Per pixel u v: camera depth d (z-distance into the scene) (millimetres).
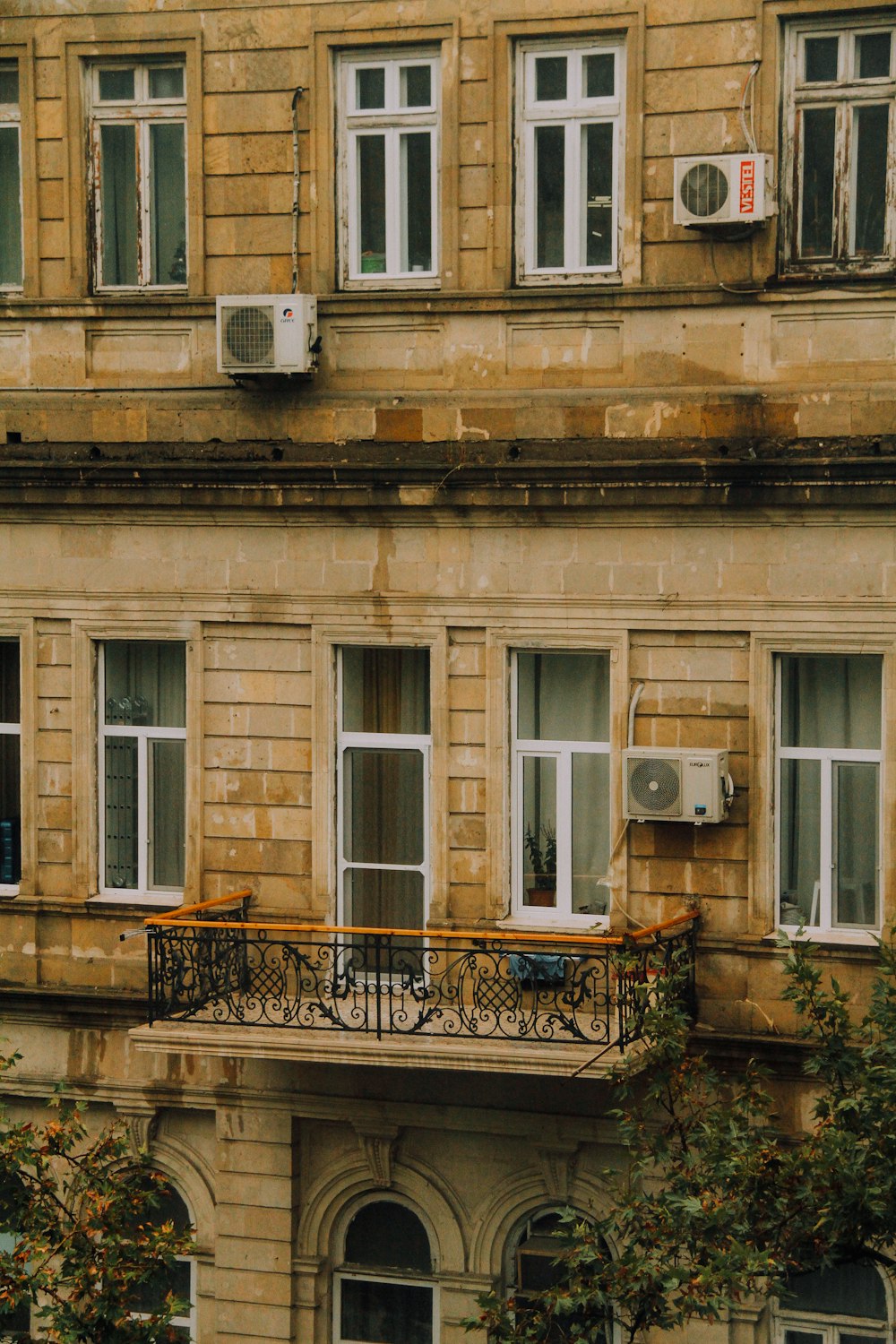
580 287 21250
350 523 21938
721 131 20688
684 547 20875
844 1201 16484
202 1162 22891
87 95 22969
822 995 17906
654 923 21203
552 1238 21703
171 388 22609
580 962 21391
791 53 20609
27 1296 18422
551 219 21609
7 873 23672
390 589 21859
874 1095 16891
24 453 23125
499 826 21688
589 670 21703
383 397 21906
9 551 23188
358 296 21844
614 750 21203
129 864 23359
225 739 22625
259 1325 22500
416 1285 22141
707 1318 18703
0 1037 21047
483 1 21359
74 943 23188
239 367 21734
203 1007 21250
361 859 22500
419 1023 20312
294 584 22203
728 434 20781
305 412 22172
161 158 22922
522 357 21531
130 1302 19219
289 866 22453
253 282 22328
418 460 21719
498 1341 18328
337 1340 22469
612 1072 18922
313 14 21922
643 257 21047
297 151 22094
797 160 20672
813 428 20516
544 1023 20906
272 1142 22359
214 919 22203
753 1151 17188
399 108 22000
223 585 22453
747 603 20672
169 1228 18922
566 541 21250
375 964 21609
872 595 20266
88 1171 19172
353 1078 21922
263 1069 22297
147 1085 22734
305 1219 22438
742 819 20875
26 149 23031
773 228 20594
